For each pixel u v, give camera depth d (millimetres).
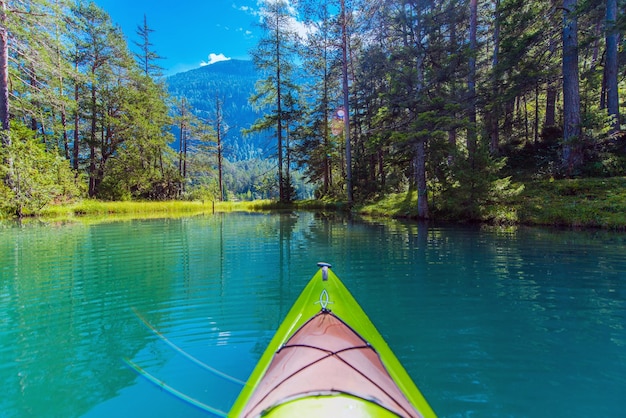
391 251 8094
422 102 14477
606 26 12352
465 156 14094
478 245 8422
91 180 27703
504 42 14836
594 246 7871
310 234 11266
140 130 28922
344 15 20859
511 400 2730
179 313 4617
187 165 39531
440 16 15688
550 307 4512
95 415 2645
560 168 14055
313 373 2105
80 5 25391
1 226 13391
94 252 8422
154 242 9898
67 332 4082
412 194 18672
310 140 31047
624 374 3047
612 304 4562
